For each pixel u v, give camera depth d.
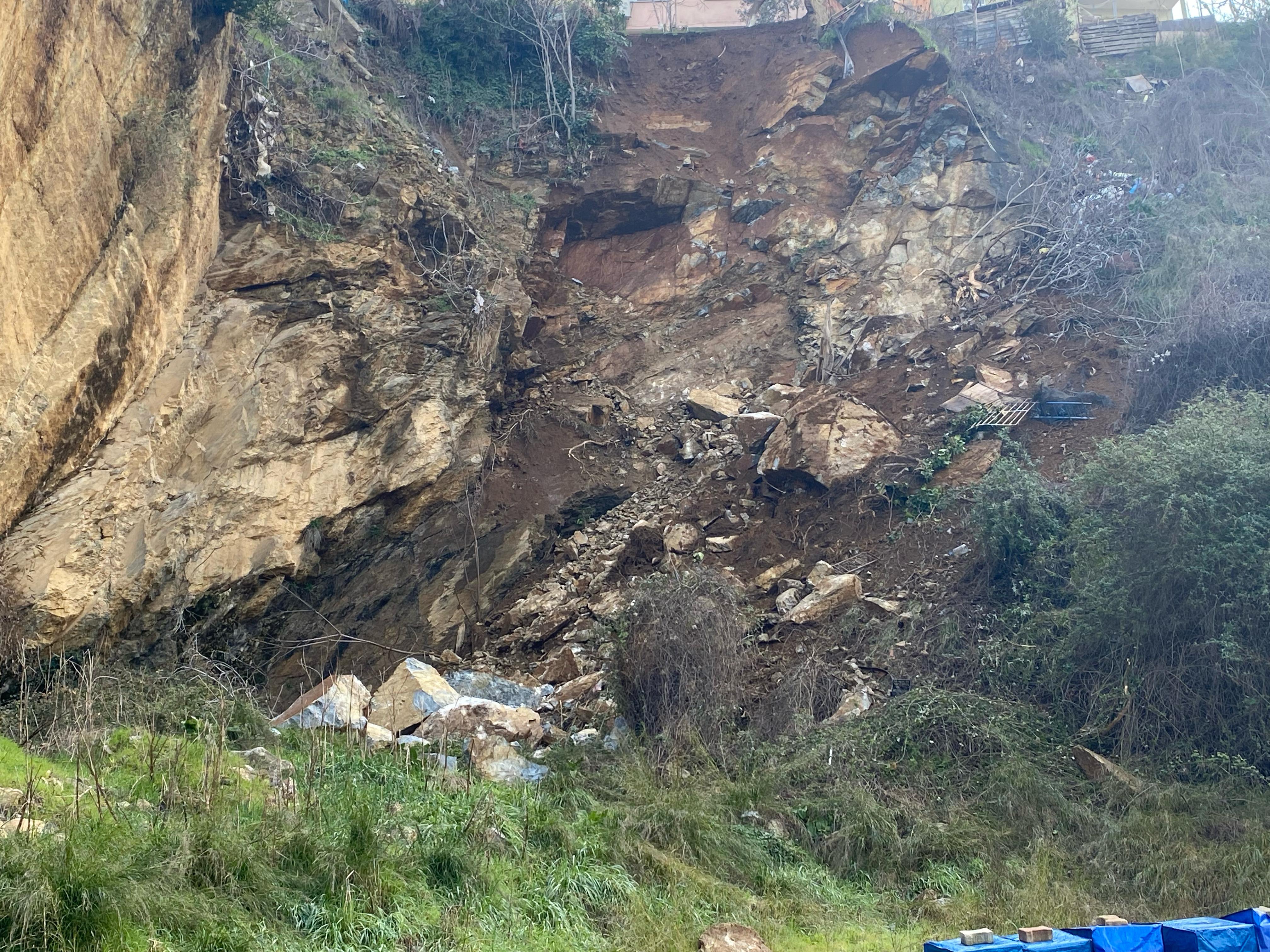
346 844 5.66
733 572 12.00
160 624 9.18
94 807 5.66
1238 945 5.05
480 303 12.68
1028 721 9.09
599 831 6.98
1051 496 10.73
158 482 9.25
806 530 12.16
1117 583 9.31
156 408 9.33
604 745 8.88
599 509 13.39
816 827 7.96
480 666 11.38
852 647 10.32
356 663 10.88
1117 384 12.65
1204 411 10.07
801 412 12.99
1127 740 8.71
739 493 13.02
